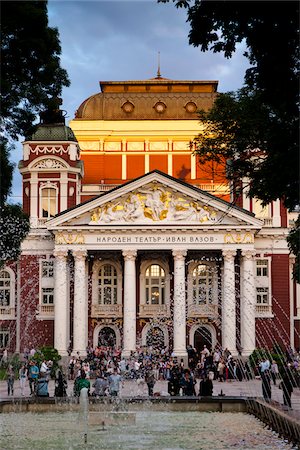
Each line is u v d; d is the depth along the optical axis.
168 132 103.19
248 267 81.56
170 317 84.38
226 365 68.00
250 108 37.84
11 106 45.00
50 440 30.17
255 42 30.06
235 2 29.38
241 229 81.19
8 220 55.16
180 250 81.31
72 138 89.31
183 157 102.88
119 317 84.88
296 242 51.59
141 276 85.75
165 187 82.12
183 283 81.00
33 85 45.12
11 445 29.03
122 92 106.31
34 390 47.25
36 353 72.69
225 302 80.81
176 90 106.75
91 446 28.78
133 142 103.44
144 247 81.38
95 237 81.69
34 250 85.50
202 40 31.11
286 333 84.19
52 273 85.31
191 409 39.28
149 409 39.31
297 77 30.41
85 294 82.06
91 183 102.06
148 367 63.38
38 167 88.12
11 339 85.19
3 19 42.12
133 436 31.09
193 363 73.19
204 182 100.50
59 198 87.94
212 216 81.75
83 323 80.88
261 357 72.06
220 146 45.91
